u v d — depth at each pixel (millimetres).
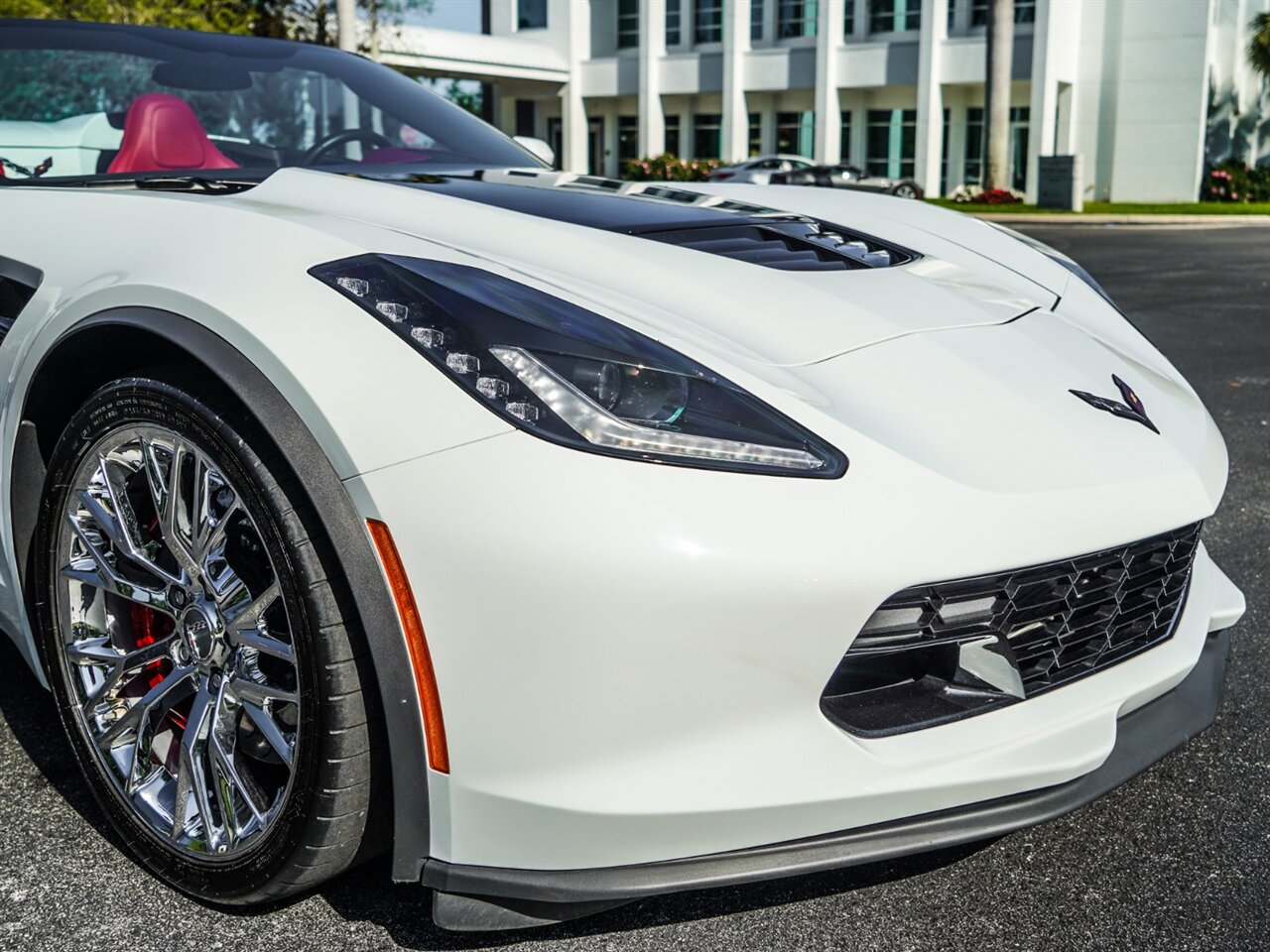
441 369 1386
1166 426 1766
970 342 1788
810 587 1321
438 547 1333
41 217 1985
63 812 1843
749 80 28828
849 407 1498
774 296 1762
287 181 2061
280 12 16484
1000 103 23312
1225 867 1704
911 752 1429
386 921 1565
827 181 24766
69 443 1701
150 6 14031
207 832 1578
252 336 1455
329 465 1387
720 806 1354
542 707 1329
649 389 1395
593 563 1294
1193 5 25938
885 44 26875
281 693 1502
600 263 1767
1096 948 1522
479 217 1911
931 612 1417
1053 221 19672
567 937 1535
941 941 1534
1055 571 1489
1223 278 10023
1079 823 1822
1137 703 1656
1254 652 2461
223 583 1562
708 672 1327
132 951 1503
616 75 31234
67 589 1759
